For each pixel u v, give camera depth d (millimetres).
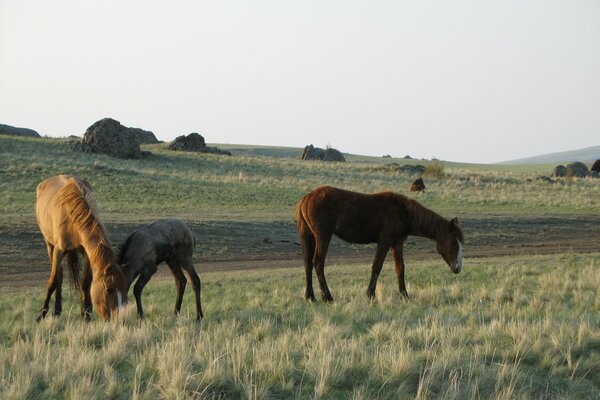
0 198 33250
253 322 10359
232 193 41281
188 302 14047
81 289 11359
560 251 26891
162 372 6898
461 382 6957
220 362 7184
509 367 7367
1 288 17016
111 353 7602
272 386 6785
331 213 14117
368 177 58531
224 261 23438
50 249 12688
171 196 38688
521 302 12906
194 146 71062
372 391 6652
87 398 6105
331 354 7410
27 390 6277
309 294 14305
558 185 56188
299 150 148125
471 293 14219
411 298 13867
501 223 34938
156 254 11508
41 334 9211
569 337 8602
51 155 51062
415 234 14602
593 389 7082
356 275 18953
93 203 11289
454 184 55250
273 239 28188
